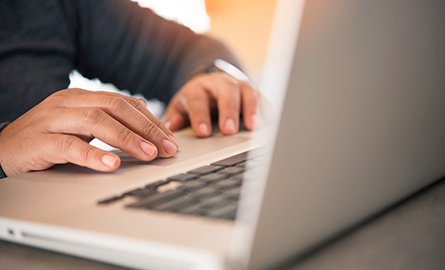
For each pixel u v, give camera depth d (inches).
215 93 25.5
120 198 9.2
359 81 6.9
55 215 8.4
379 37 7.1
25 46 32.0
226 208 7.8
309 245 6.7
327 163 6.8
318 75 6.1
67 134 15.1
